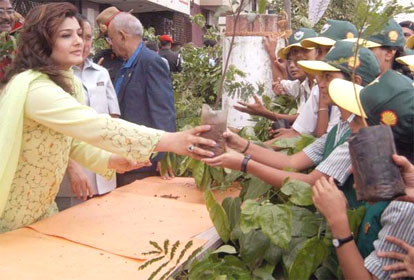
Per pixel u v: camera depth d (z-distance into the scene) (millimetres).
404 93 1688
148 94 3631
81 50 2186
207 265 1750
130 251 1886
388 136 1470
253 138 3102
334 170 2080
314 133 3238
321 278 1901
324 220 1944
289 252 1892
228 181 2664
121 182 3693
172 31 14258
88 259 1820
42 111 2049
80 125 2055
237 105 3496
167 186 2936
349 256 1688
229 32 3436
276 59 3688
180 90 4984
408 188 1458
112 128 2064
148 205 2500
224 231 2041
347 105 1793
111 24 3713
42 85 2064
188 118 4535
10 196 2145
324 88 2332
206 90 5023
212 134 2115
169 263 1768
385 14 1665
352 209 1955
